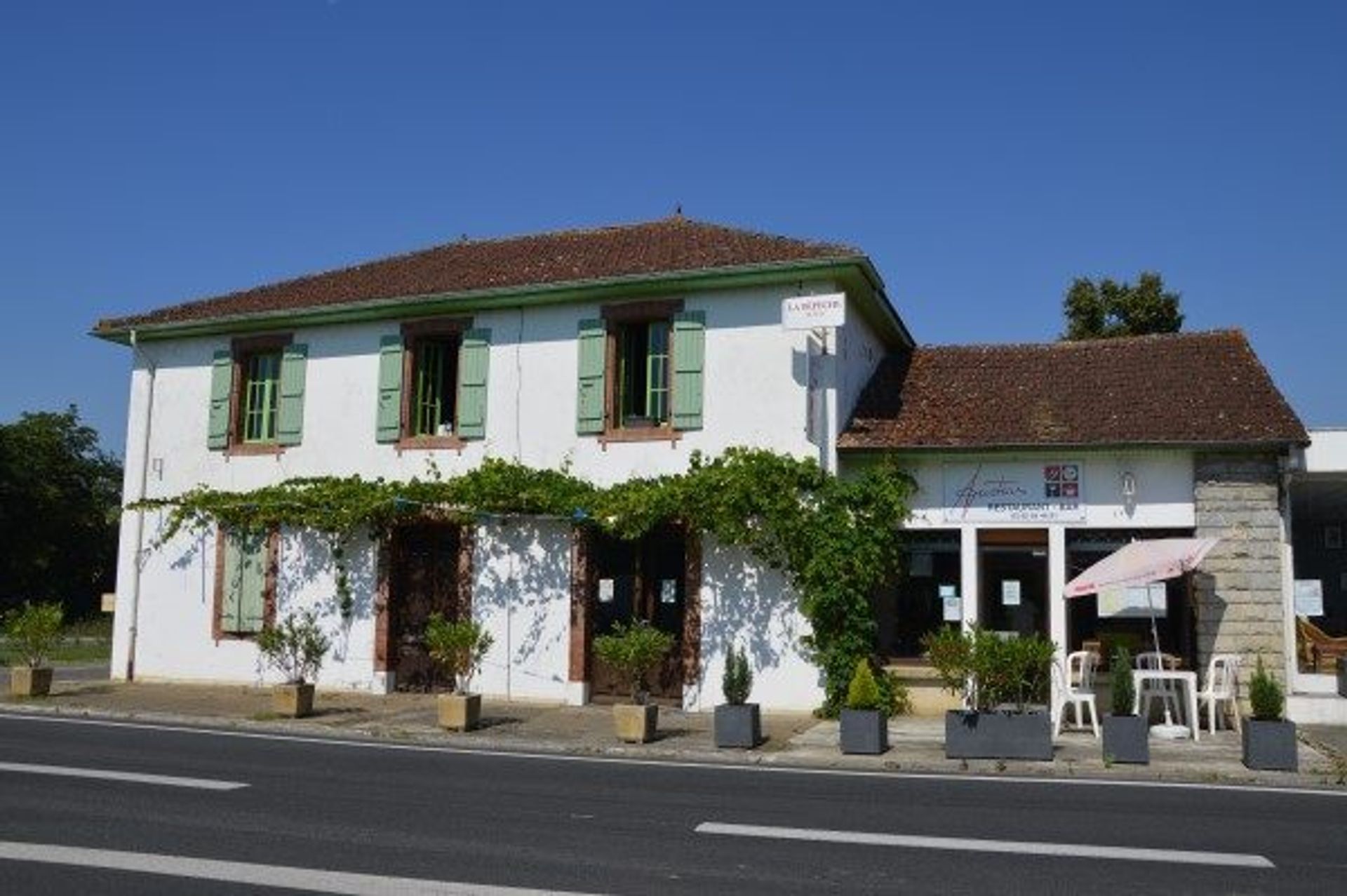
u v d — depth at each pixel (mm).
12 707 16016
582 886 6746
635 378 18047
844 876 7098
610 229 21828
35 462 47250
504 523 17891
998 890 6836
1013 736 12273
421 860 7328
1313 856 7820
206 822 8445
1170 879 7160
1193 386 16750
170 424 20625
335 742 13398
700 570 16656
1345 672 15406
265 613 19234
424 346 19281
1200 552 13758
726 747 13078
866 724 12617
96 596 49750
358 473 18984
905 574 16594
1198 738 13805
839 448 16359
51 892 6461
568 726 14883
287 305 19672
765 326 16812
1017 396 17312
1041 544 16062
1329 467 15555
